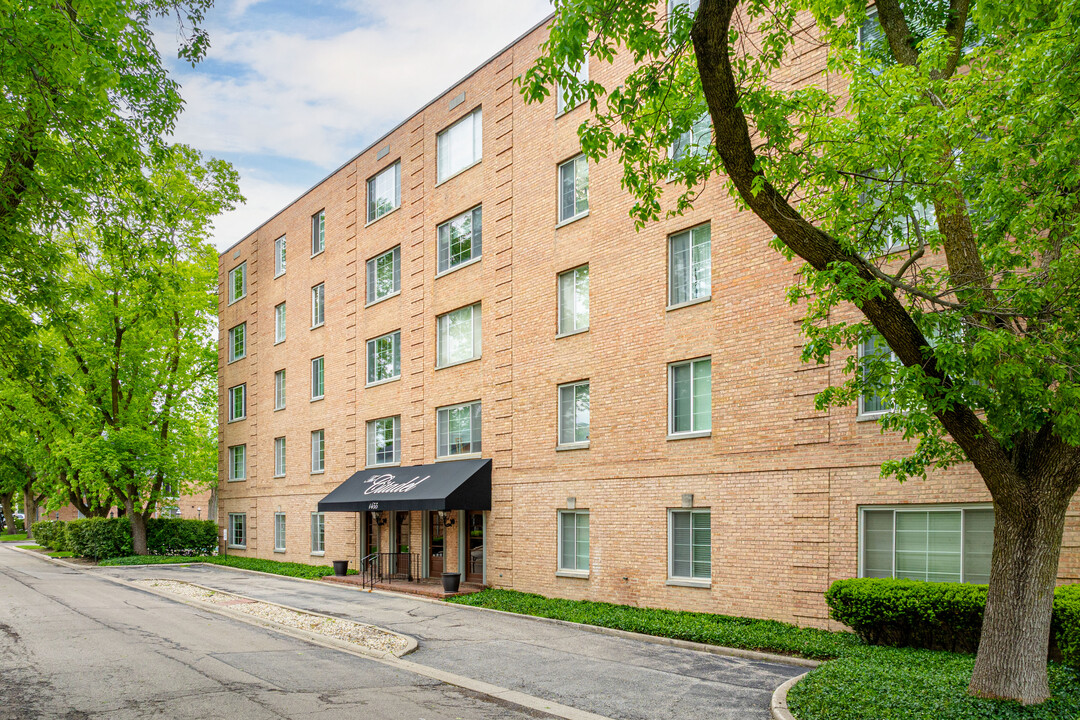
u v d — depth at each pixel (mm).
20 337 11969
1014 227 8602
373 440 27984
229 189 19594
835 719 8633
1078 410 7914
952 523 13438
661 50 9508
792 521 15398
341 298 30125
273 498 33625
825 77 15680
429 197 25984
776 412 15883
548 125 21672
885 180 9352
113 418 37094
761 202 9211
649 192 10875
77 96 10422
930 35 10414
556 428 20562
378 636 14703
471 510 23344
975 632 11914
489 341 22969
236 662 12273
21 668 11609
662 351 18156
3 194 10875
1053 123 8016
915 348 9070
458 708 9781
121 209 12625
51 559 37594
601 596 18875
